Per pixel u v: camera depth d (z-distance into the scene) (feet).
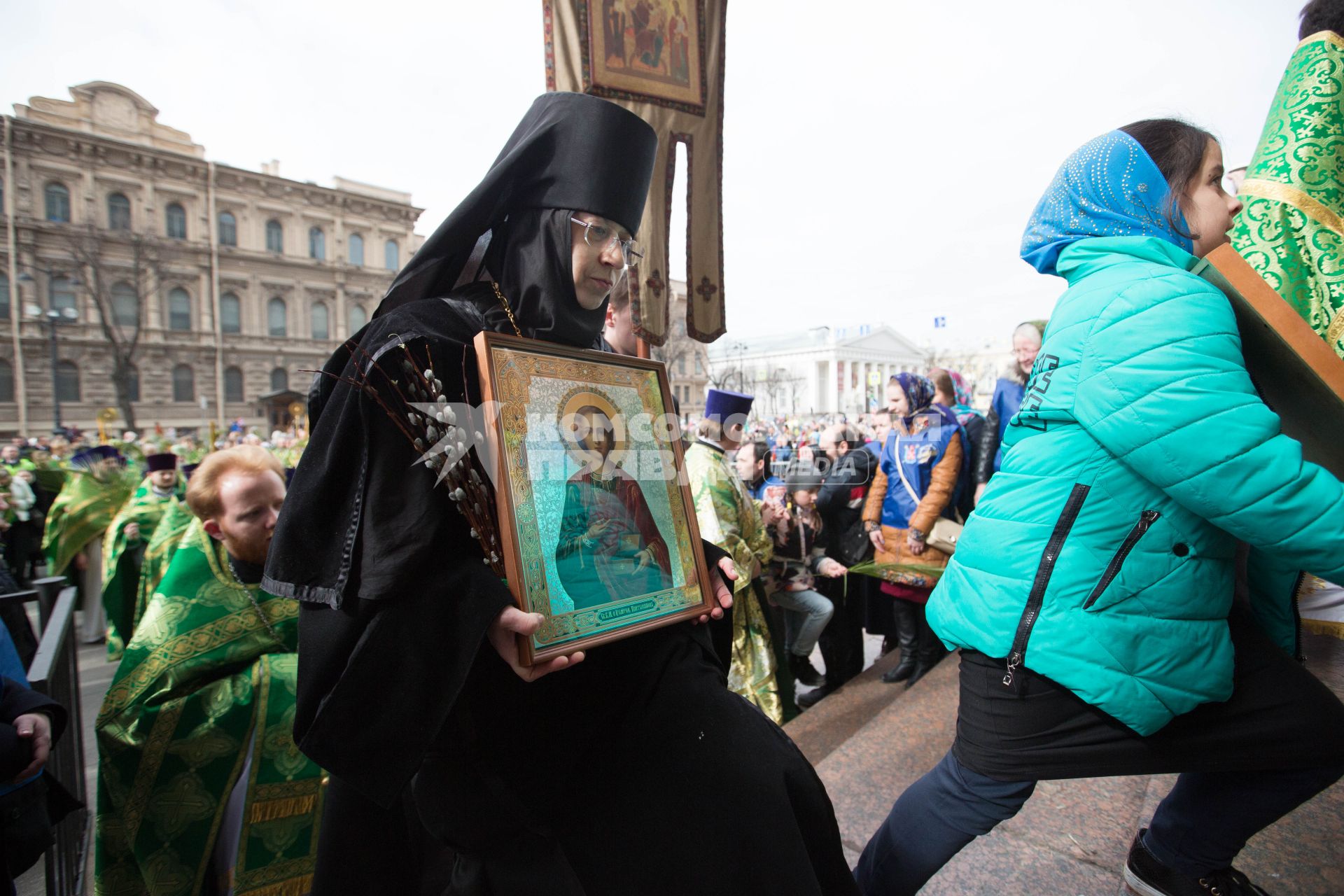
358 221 149.38
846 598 12.89
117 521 14.17
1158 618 3.57
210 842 5.84
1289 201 5.09
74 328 120.98
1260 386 4.22
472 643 2.74
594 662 3.50
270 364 140.46
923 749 7.63
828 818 3.36
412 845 4.06
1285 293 5.09
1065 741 3.79
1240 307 3.79
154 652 5.88
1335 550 3.13
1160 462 3.31
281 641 6.37
